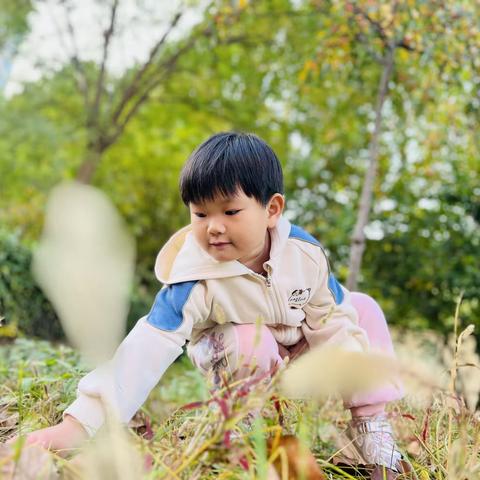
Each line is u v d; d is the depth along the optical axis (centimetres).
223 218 116
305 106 580
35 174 844
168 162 880
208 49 652
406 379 52
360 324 139
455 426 123
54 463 86
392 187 486
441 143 414
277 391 83
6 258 471
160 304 119
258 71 680
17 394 132
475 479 86
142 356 109
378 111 331
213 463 81
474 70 341
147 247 890
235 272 122
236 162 116
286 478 77
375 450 114
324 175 551
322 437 112
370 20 322
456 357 94
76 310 35
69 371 147
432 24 316
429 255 446
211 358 130
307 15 505
